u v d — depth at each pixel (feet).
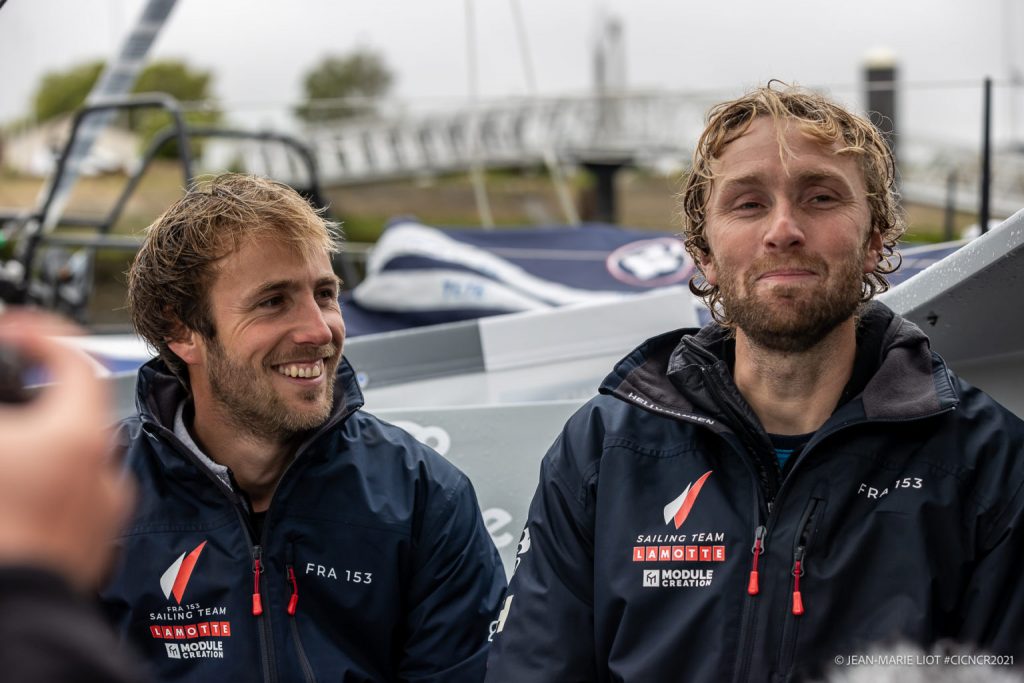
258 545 6.04
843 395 5.49
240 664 5.90
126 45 21.26
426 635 6.16
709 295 6.11
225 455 6.25
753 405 5.54
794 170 5.28
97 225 17.54
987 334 6.30
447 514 6.31
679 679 5.18
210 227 6.01
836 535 5.17
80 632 2.01
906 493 5.16
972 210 16.94
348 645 6.09
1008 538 5.07
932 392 5.22
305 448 6.07
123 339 12.67
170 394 6.38
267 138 15.90
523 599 5.64
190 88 69.87
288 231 6.03
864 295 5.65
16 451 2.11
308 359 6.03
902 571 5.07
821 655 5.02
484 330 8.39
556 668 5.46
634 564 5.38
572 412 7.31
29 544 2.09
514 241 13.29
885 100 16.43
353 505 6.16
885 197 5.62
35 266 17.53
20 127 39.45
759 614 5.13
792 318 5.22
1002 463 5.17
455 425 7.40
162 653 6.00
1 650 1.94
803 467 5.27
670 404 5.50
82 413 2.18
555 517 5.71
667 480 5.50
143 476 6.24
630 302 8.47
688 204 5.88
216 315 6.01
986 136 11.46
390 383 8.27
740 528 5.30
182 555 6.04
